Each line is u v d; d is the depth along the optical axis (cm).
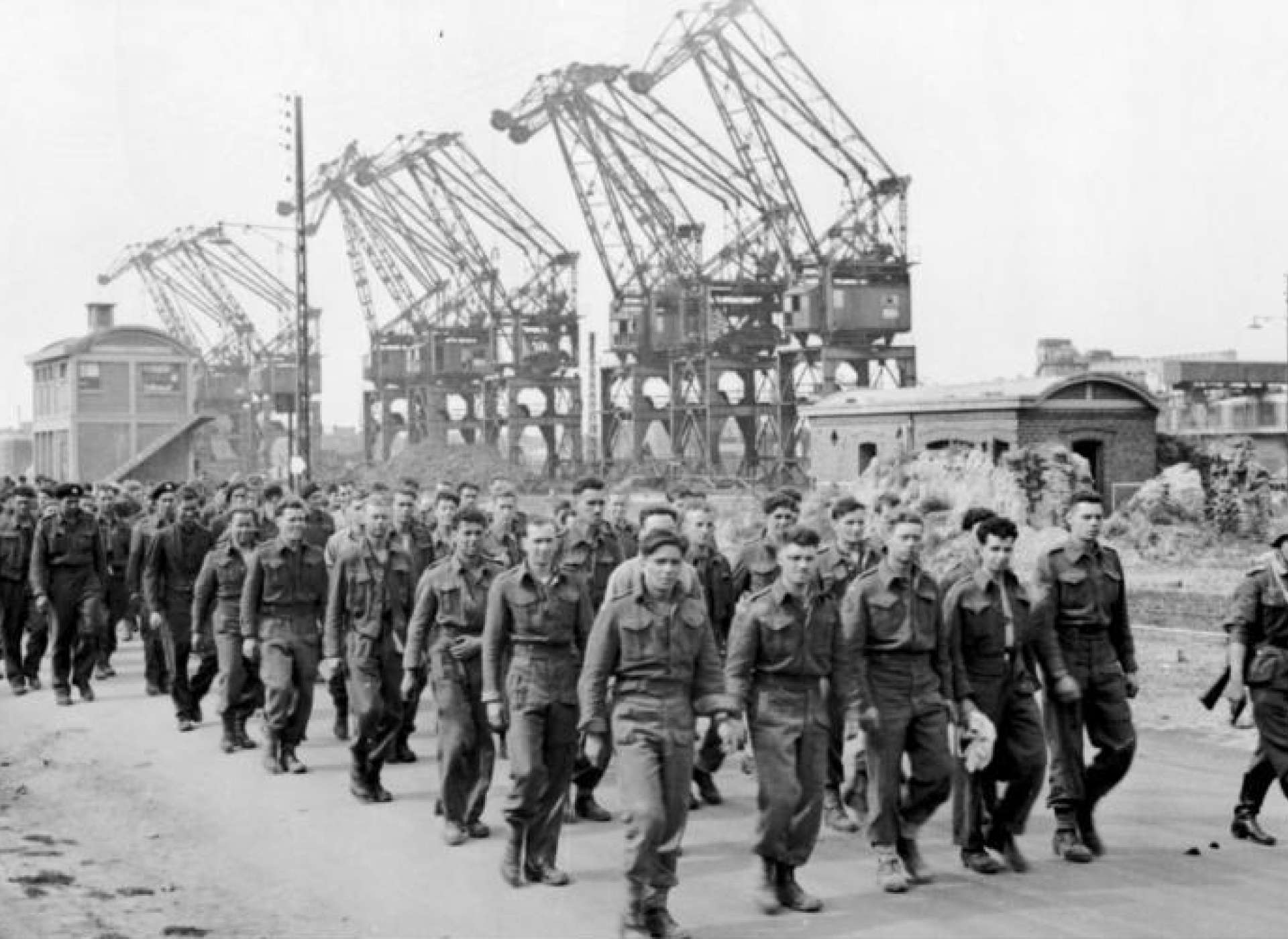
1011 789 834
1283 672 873
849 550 1016
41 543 1492
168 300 9338
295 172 3481
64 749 1268
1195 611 1923
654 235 5941
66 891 835
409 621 1054
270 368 8606
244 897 818
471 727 921
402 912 781
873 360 5309
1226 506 2848
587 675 748
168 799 1069
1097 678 850
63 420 5781
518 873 827
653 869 716
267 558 1156
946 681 813
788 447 5622
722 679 752
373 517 1052
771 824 750
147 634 1551
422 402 8131
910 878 812
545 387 7294
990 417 3338
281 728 1148
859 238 5350
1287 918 734
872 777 802
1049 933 715
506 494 1287
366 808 1030
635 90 5347
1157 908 754
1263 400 5438
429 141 7012
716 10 5244
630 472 6009
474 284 7325
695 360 5869
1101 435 3306
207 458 9025
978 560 846
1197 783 1065
